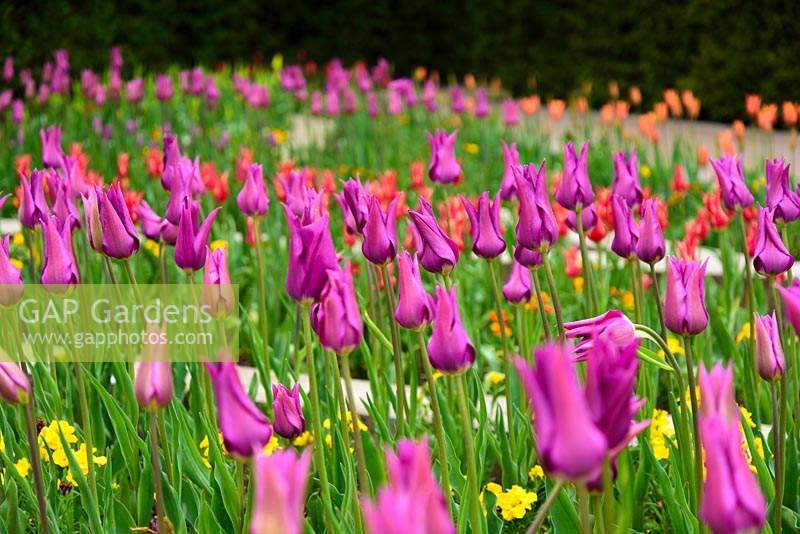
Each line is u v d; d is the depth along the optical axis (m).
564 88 17.22
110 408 3.42
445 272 3.09
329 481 3.56
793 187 7.12
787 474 3.41
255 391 4.51
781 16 13.78
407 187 8.70
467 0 18.81
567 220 4.13
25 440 3.75
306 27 18.55
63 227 3.33
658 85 15.52
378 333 3.53
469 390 4.36
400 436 3.46
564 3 16.89
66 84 10.65
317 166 9.70
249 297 6.11
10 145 9.70
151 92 13.20
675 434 3.55
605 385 1.80
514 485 3.56
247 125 11.40
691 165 9.29
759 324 2.87
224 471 3.16
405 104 11.97
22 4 12.60
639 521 3.55
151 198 8.27
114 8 14.69
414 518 1.35
